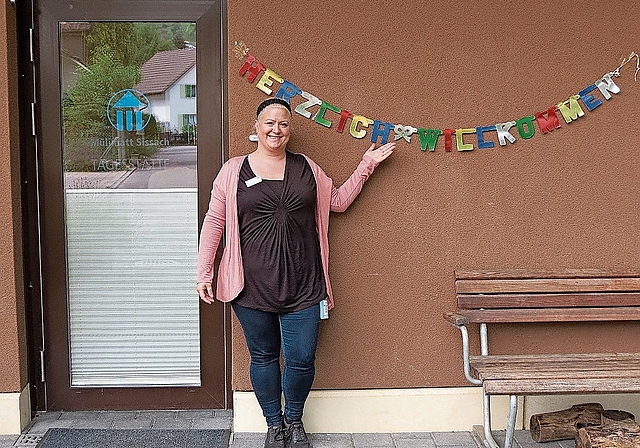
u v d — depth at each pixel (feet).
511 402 10.75
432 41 11.75
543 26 11.77
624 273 11.88
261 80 11.62
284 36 11.64
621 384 10.15
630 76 11.89
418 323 12.23
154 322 13.01
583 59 11.84
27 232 12.62
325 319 11.94
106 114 12.54
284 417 11.84
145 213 12.75
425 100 11.83
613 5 11.78
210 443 11.80
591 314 11.75
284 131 10.78
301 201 10.82
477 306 11.69
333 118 11.80
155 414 12.98
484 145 11.93
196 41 12.38
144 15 12.30
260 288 10.81
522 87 11.86
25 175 12.50
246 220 10.82
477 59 11.79
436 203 12.03
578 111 11.85
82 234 12.75
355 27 11.68
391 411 12.32
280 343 11.53
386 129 11.80
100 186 12.67
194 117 12.59
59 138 12.50
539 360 11.32
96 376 13.08
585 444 10.92
